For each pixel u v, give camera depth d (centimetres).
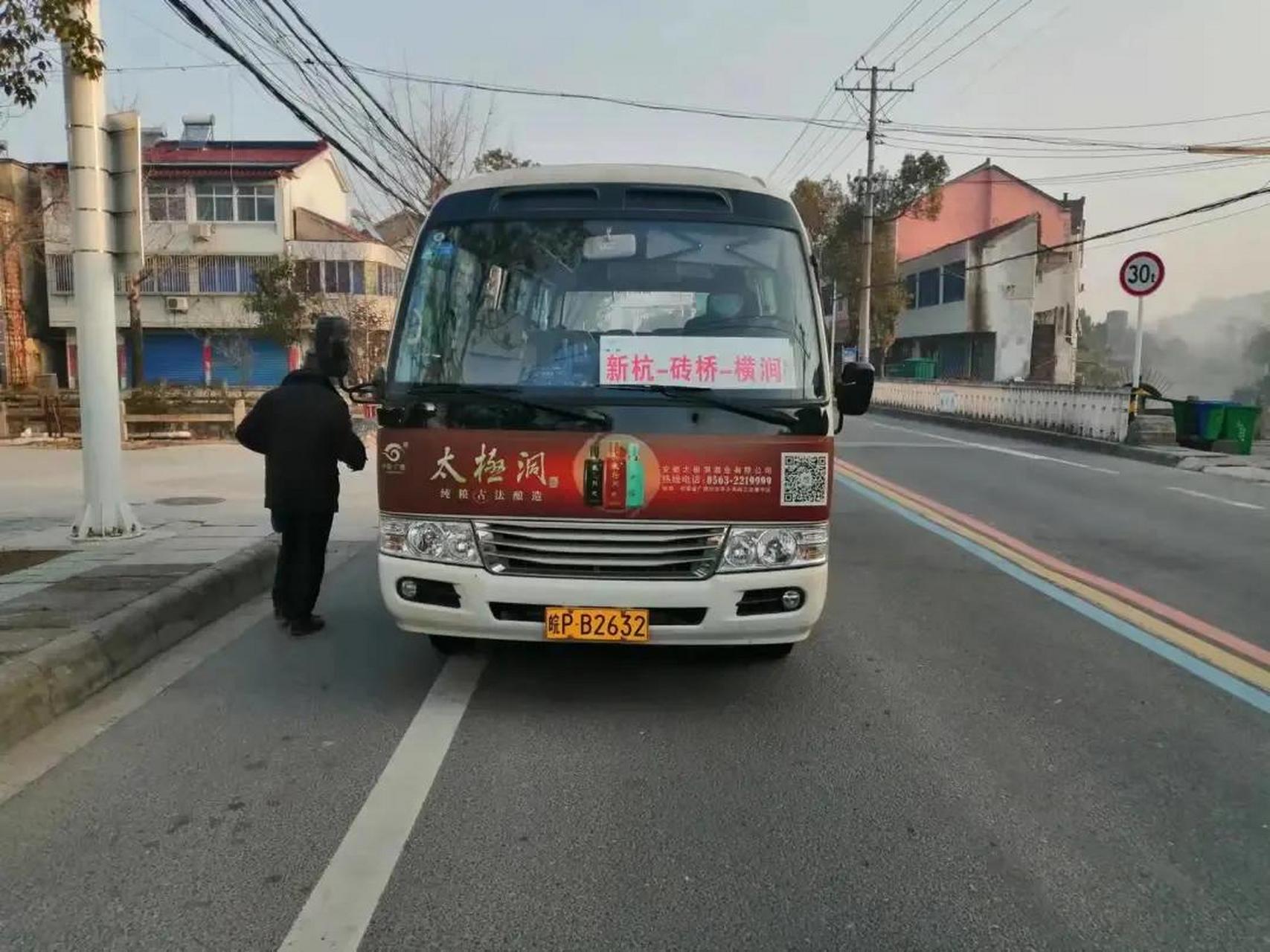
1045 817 373
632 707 481
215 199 3788
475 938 294
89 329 820
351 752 427
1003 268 4259
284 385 599
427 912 307
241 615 663
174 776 404
